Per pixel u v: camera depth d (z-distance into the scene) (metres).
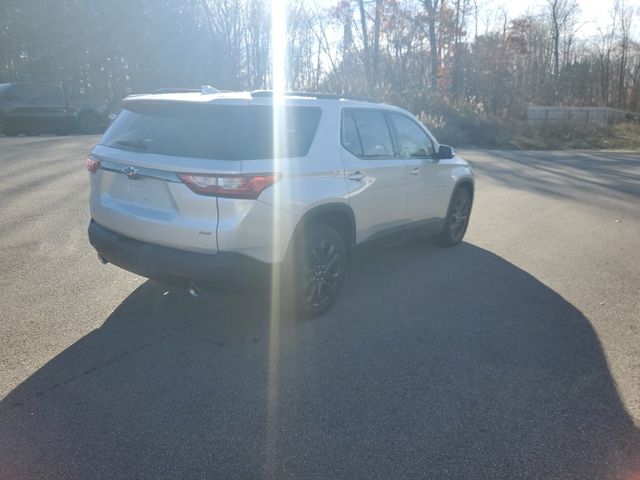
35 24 29.81
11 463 2.67
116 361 3.70
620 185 12.92
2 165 11.70
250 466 2.70
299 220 4.09
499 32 45.62
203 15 34.34
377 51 34.88
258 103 3.94
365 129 4.96
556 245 7.14
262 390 3.39
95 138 18.23
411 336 4.23
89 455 2.74
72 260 5.76
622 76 63.41
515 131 26.91
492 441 2.94
